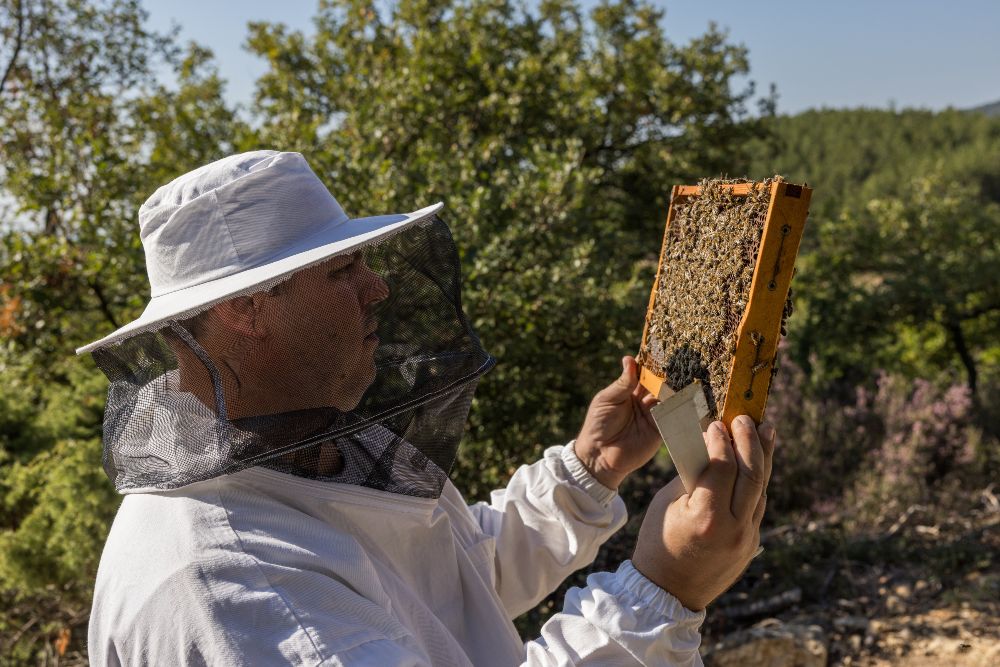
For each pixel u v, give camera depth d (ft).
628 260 21.43
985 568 15.64
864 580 15.66
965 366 31.09
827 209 32.48
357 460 3.44
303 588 2.87
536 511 4.62
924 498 18.89
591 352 16.46
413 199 15.57
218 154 20.48
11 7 31.68
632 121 27.32
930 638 13.41
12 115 23.08
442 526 3.77
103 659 2.95
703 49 28.12
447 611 3.70
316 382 3.28
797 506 19.79
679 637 3.14
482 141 19.49
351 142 16.70
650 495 18.85
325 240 3.36
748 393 3.18
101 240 17.71
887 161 156.15
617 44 27.63
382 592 3.19
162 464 3.18
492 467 15.81
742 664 12.95
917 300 29.55
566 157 16.19
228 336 3.22
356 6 24.43
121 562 3.05
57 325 20.48
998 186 128.47
